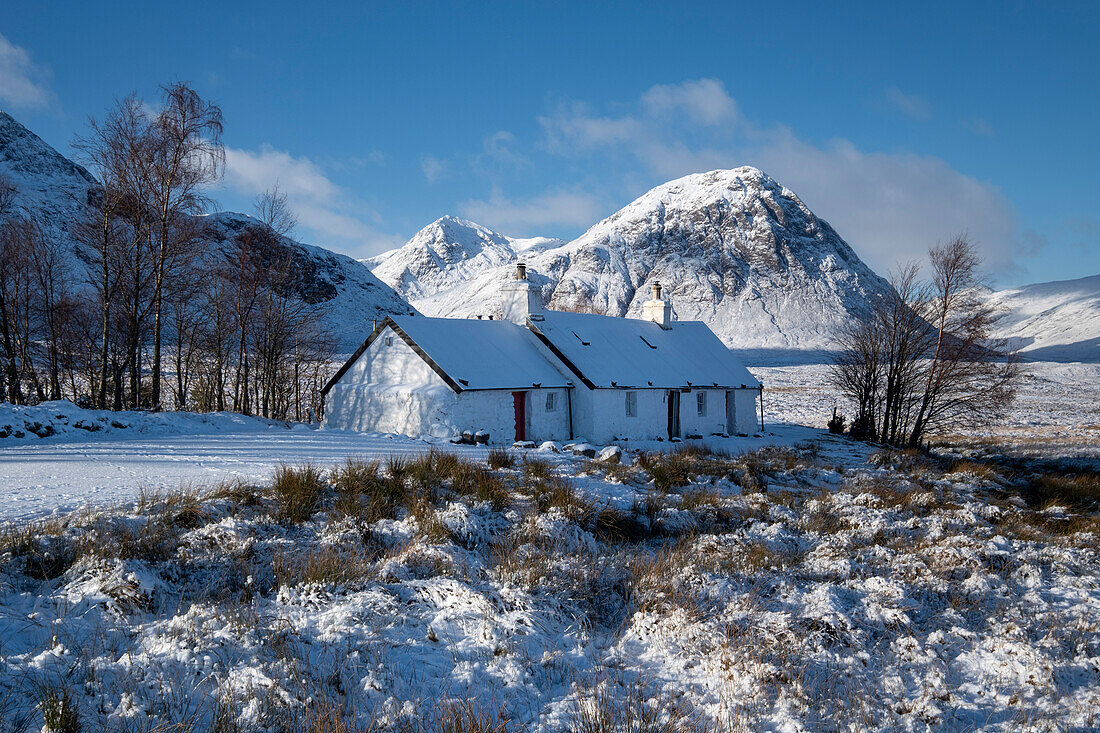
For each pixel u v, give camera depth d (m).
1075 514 16.83
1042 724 5.19
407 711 4.62
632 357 33.19
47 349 38.75
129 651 5.18
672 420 34.19
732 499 13.86
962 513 14.05
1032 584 9.07
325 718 4.41
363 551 8.31
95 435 18.97
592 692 5.21
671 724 4.70
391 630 6.07
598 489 13.59
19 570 6.65
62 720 4.03
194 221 26.78
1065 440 43.03
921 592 8.27
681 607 6.96
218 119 25.77
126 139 24.55
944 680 5.85
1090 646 6.82
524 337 31.14
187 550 7.80
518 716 4.93
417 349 26.33
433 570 7.82
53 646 5.11
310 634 5.86
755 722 4.88
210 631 5.62
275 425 25.16
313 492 10.77
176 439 18.95
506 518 10.65
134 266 25.84
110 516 8.71
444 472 13.22
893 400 37.56
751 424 38.22
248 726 4.32
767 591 8.07
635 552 9.55
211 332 35.69
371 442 20.98
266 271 32.84
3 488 11.00
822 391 82.06
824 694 5.46
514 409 27.72
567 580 7.61
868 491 16.27
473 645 5.95
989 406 34.47
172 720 4.32
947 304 34.78
